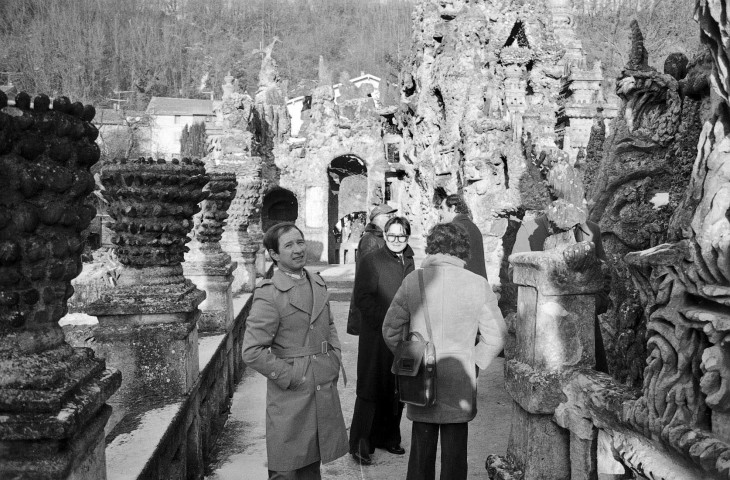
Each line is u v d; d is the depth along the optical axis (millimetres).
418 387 3348
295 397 3285
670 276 2531
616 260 4527
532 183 8648
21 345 2049
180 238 4375
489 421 5496
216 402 5344
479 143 10023
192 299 4203
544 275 3432
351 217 33312
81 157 2205
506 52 11703
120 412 3959
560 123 12133
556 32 13398
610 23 23812
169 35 63719
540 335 3473
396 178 17688
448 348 3381
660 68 20078
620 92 4883
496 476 3797
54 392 1997
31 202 2010
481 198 9953
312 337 3352
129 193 4168
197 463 4281
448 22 14133
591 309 3467
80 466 2197
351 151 25875
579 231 3602
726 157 2375
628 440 2875
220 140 20875
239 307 7703
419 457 3449
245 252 9633
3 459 1979
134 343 4012
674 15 21844
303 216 26125
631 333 3535
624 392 2959
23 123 1943
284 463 3266
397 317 3492
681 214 2654
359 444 4652
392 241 4668
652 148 4648
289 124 27359
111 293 4113
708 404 2318
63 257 2174
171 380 4035
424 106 14891
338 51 69000
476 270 5207
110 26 55469
